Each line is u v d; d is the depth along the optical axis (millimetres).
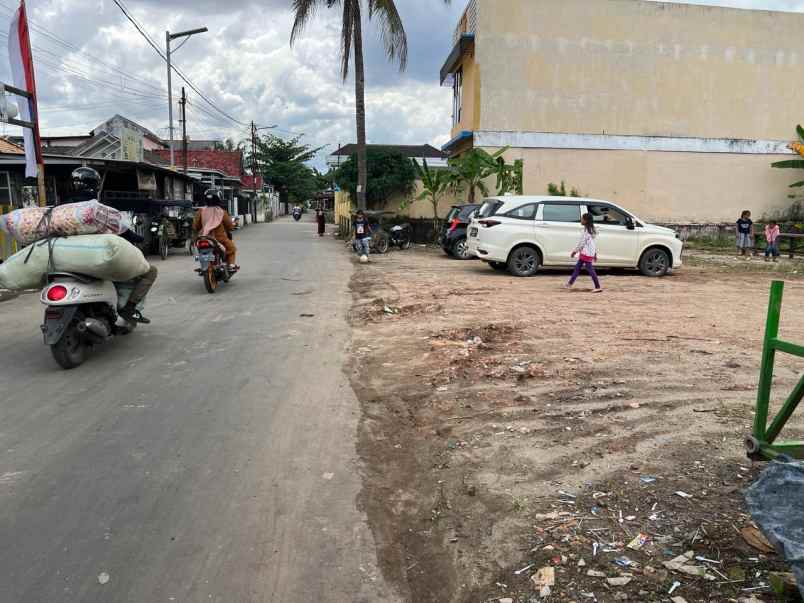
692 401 4879
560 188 23562
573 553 2883
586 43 23203
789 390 5113
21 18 11164
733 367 5855
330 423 4727
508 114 23031
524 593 2660
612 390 5199
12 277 5961
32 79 11367
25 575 2814
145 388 5504
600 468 3732
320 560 2977
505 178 21438
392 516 3400
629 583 2646
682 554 2820
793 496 2344
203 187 35375
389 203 23750
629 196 24109
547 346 6770
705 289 11625
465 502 3477
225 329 7980
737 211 25000
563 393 5160
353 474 3883
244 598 2686
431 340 7184
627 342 6934
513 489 3551
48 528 3207
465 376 5746
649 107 23891
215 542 3105
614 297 10438
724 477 3541
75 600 2648
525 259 13609
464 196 23422
